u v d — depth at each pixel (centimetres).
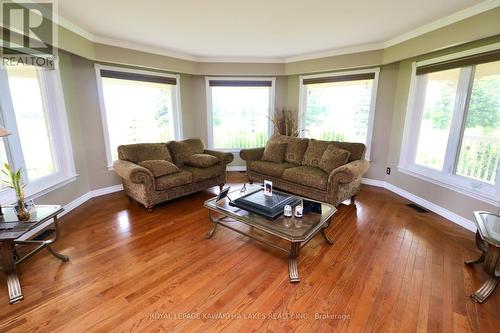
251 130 518
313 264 205
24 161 251
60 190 294
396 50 338
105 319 149
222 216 290
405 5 237
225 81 477
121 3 230
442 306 160
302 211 216
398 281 183
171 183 316
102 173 368
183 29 302
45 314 151
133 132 407
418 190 337
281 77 485
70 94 315
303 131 486
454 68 279
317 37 336
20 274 187
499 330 142
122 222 279
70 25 279
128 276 188
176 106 455
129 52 358
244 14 257
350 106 429
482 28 233
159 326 144
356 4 235
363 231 261
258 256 216
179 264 204
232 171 527
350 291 174
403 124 360
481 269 197
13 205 206
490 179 254
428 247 229
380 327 144
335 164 322
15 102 243
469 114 273
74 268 196
